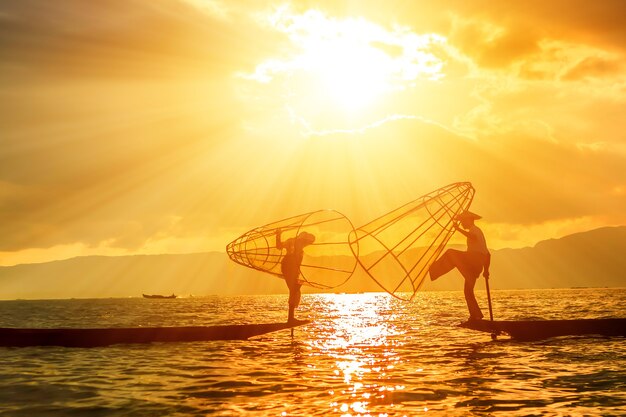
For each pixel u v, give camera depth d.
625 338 17.52
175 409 8.86
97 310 76.38
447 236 17.25
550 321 18.00
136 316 51.38
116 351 16.48
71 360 14.75
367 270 17.56
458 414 8.28
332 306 72.56
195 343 18.27
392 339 19.98
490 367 12.70
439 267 17.25
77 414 8.70
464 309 50.06
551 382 10.78
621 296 108.69
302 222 17.86
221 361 14.30
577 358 13.81
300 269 18.23
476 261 17.08
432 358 14.46
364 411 8.51
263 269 18.14
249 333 18.69
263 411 8.59
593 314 40.12
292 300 18.14
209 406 9.02
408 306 62.09
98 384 11.26
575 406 8.73
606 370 12.00
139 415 8.52
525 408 8.64
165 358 14.95
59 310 80.62
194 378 11.75
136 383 11.30
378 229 17.56
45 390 10.71
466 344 17.58
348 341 19.45
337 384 10.84
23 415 8.67
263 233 18.03
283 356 15.25
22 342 18.17
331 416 8.20
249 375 12.05
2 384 11.39
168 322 39.16
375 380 11.23
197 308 74.06
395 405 8.92
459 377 11.47
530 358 14.01
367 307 63.62
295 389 10.38
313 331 24.61
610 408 8.57
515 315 39.12
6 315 62.69
